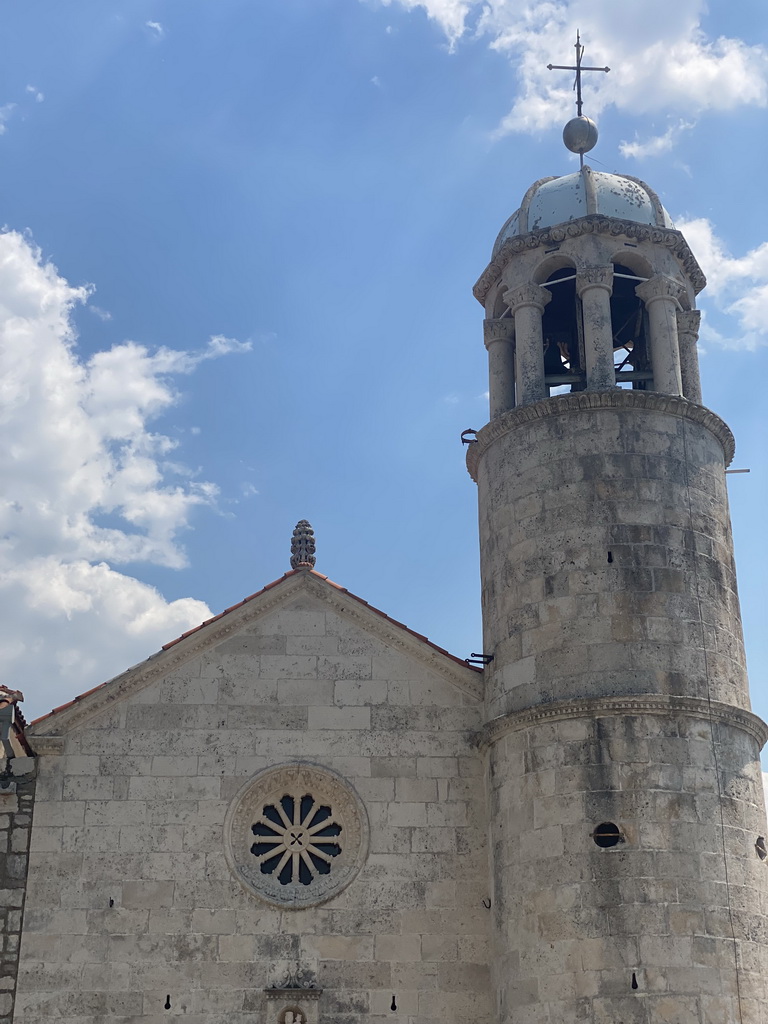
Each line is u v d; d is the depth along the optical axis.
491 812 26.02
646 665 25.00
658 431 27.22
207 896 25.77
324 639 28.14
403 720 27.48
